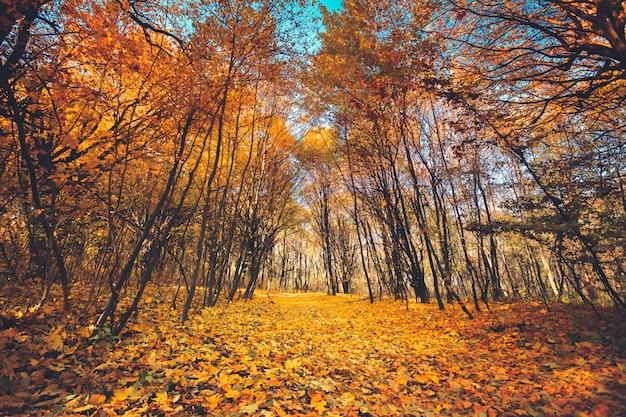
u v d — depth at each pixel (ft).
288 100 45.47
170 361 13.29
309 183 88.38
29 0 14.19
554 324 22.86
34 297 19.35
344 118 41.91
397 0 25.79
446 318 33.40
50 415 8.37
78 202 21.36
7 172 16.63
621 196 22.09
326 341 23.41
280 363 15.43
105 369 12.08
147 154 20.68
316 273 185.37
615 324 19.34
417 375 14.84
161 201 19.29
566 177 22.61
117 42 15.99
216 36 22.45
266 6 24.27
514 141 24.29
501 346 20.25
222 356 15.49
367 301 62.28
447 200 41.86
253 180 52.29
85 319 18.29
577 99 21.89
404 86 27.14
